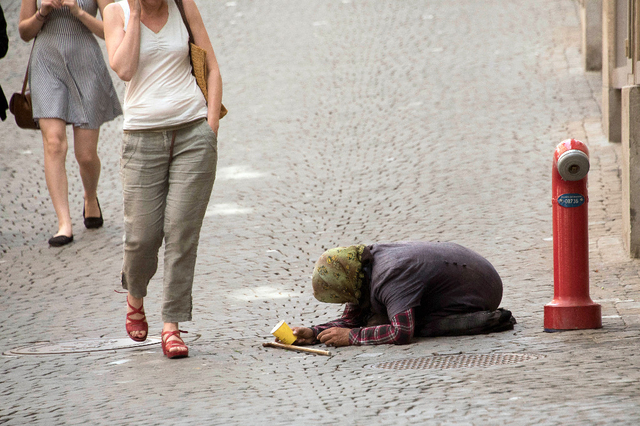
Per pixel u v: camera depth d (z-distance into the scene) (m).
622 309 19.48
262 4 70.88
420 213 31.45
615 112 37.59
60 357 18.78
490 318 17.92
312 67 55.09
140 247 17.67
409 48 56.94
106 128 47.28
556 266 17.94
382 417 12.27
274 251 28.55
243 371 16.16
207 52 17.98
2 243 31.34
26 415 14.12
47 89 30.22
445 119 43.53
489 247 27.12
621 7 36.34
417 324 18.11
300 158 40.12
